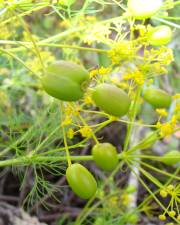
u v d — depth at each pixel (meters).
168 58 0.14
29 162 0.16
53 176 0.26
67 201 0.26
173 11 0.25
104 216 0.22
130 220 0.22
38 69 0.22
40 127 0.18
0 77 0.23
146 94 0.15
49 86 0.11
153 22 0.20
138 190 0.26
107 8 0.27
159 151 0.27
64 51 0.20
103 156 0.14
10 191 0.26
